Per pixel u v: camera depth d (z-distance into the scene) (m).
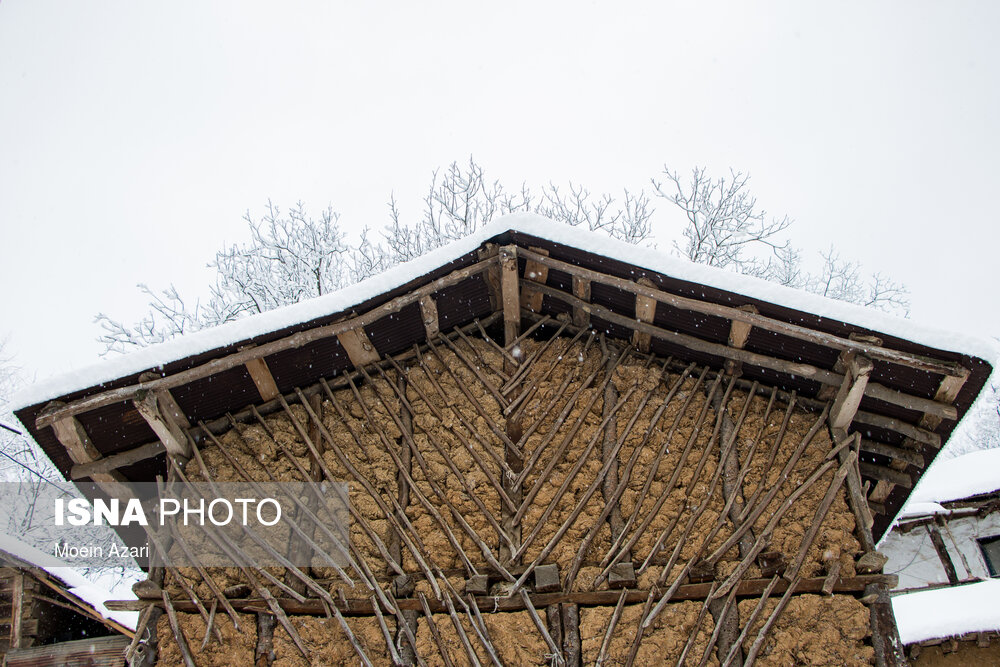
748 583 6.56
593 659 6.39
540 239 7.31
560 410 7.61
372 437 7.57
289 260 16.44
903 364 6.54
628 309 7.69
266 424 7.66
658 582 6.60
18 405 6.79
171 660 6.71
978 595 9.60
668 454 7.26
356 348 7.77
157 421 7.04
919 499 11.86
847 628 6.39
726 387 7.54
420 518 7.12
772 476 7.05
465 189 17.41
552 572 6.70
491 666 6.44
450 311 7.98
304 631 6.69
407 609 6.73
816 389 7.35
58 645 8.89
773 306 6.78
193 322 15.62
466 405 7.69
